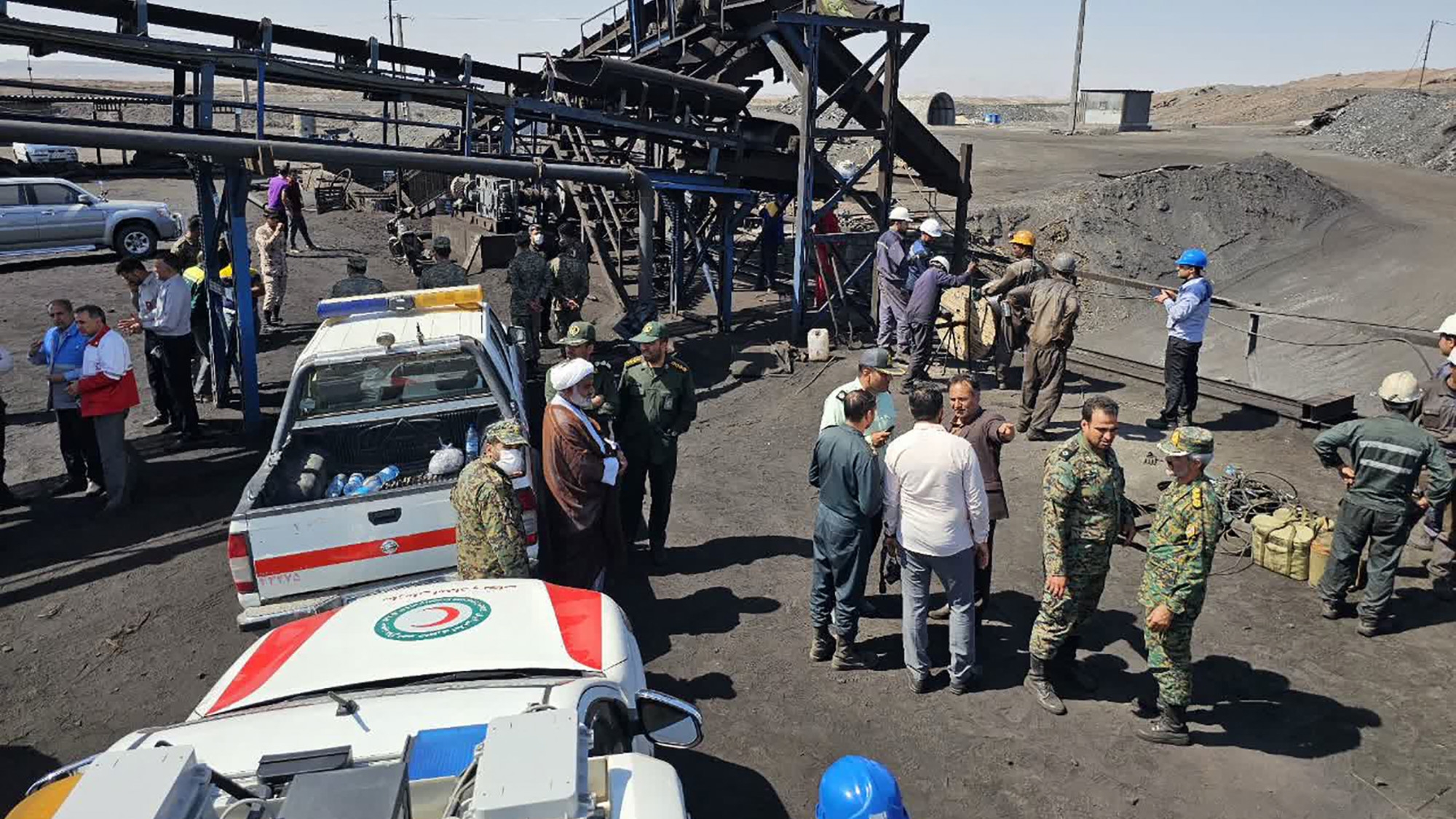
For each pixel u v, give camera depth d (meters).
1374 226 23.12
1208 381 11.13
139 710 5.71
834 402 6.34
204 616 6.84
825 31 13.91
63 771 2.88
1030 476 9.02
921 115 62.38
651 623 6.56
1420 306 18.14
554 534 6.12
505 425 5.22
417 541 5.86
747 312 16.95
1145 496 8.30
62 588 7.25
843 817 2.71
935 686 5.75
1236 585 6.91
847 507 5.54
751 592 6.98
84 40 9.83
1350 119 39.44
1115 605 6.69
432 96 12.33
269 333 14.89
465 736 2.96
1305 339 17.61
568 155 16.77
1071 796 4.78
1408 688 5.58
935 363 12.65
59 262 20.52
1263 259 22.02
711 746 5.20
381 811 2.41
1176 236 22.42
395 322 7.63
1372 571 6.08
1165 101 91.88
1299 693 5.57
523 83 15.25
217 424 10.89
